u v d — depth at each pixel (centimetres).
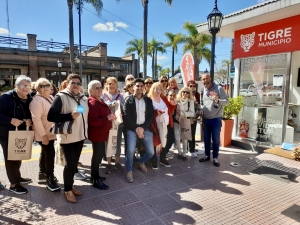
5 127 297
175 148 564
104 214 272
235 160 471
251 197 316
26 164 435
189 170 418
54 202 298
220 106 436
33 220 258
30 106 303
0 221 254
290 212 279
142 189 339
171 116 430
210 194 324
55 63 2019
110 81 415
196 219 263
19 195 315
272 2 446
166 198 312
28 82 302
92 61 2230
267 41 535
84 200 304
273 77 540
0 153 502
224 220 262
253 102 591
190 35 2119
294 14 470
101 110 321
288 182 364
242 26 573
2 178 369
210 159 478
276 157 474
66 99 288
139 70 2889
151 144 380
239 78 623
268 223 256
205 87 456
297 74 693
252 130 596
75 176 373
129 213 275
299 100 694
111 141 372
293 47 482
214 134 441
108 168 397
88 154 511
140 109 367
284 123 524
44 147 320
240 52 606
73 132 290
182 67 627
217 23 482
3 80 1850
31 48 1947
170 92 439
